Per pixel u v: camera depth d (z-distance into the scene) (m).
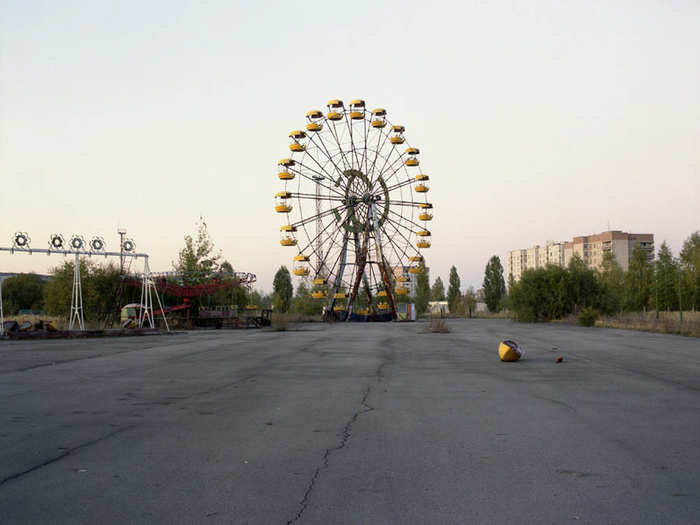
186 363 16.42
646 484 5.07
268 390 11.12
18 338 27.95
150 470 5.59
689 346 22.12
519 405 9.25
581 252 146.62
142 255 34.34
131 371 14.47
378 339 27.88
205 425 7.79
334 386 11.62
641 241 138.00
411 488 4.98
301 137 61.69
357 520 4.24
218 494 4.85
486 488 4.98
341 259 63.84
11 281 72.75
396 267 65.88
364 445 6.59
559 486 5.03
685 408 8.93
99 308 40.66
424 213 63.53
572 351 19.91
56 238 30.94
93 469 5.64
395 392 10.75
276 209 59.25
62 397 10.34
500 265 104.88
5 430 7.52
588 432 7.23
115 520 4.27
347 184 63.09
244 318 46.19
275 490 4.95
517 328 39.62
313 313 79.56
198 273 45.06
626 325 39.19
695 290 63.47
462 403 9.47
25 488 5.04
